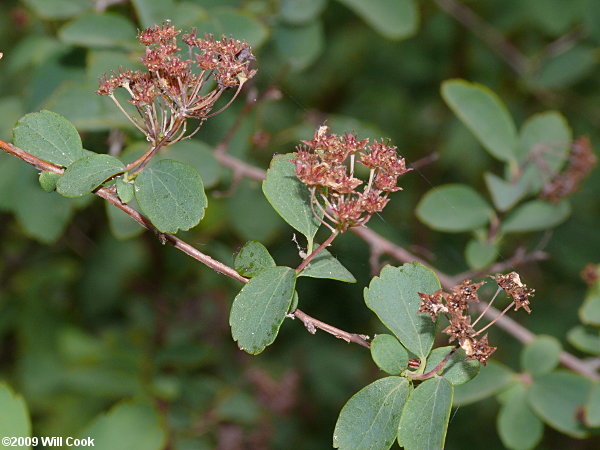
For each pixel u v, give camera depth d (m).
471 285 0.45
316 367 0.89
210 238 0.77
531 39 0.99
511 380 0.56
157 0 0.56
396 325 0.45
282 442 0.83
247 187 0.72
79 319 0.81
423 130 1.00
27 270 0.82
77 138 0.45
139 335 0.77
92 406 0.73
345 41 1.03
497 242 0.59
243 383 0.81
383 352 0.45
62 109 0.54
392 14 0.66
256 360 0.83
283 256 0.86
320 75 1.01
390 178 0.45
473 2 0.98
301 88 0.98
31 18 0.79
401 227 0.89
